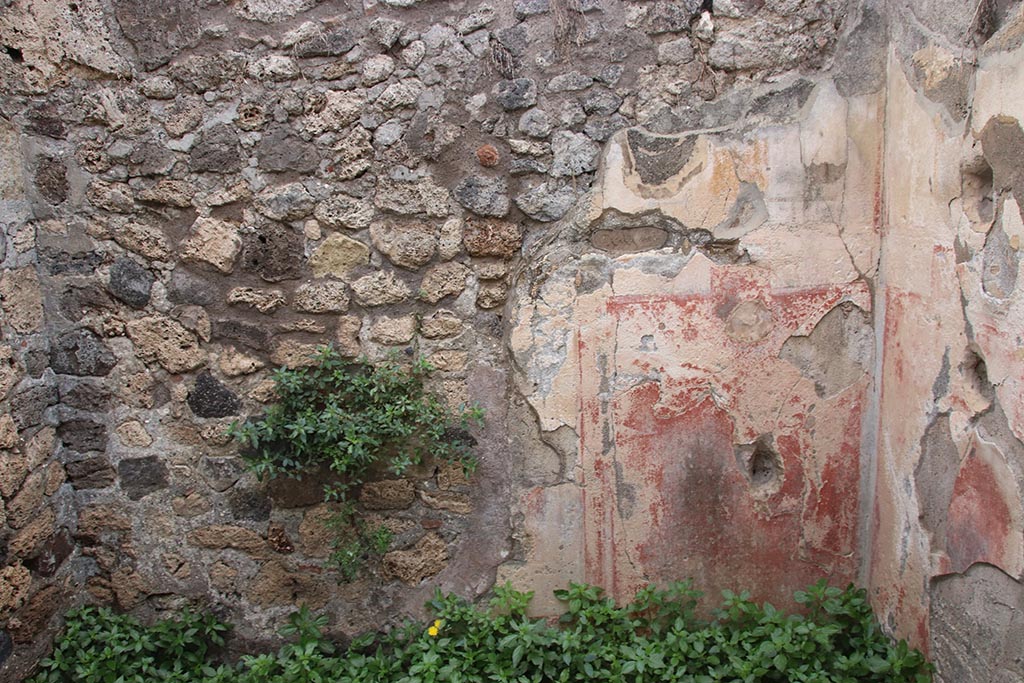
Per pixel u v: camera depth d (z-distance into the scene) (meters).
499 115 2.51
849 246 2.55
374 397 2.57
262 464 2.50
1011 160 1.83
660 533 2.73
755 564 2.75
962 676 2.17
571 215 2.56
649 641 2.68
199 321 2.59
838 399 2.64
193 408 2.64
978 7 1.96
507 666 2.58
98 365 2.61
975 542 2.08
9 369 2.38
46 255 2.53
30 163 2.46
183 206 2.53
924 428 2.31
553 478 2.70
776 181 2.52
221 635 2.75
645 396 2.64
